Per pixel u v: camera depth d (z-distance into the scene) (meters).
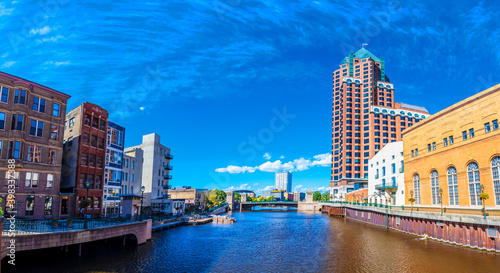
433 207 48.66
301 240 47.66
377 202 76.62
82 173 49.53
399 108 170.50
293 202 169.75
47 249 32.06
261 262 32.44
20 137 38.72
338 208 111.38
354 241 46.00
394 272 28.28
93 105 52.62
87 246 36.56
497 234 33.59
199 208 110.12
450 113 45.47
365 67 175.38
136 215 41.31
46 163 42.47
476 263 29.80
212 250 38.56
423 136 52.81
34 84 41.62
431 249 37.50
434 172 49.38
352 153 164.00
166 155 95.25
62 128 44.97
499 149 36.22
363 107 169.88
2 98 38.25
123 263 29.84
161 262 31.03
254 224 75.62
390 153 69.81
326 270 29.28
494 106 37.34
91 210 50.66
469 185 41.12
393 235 51.25
